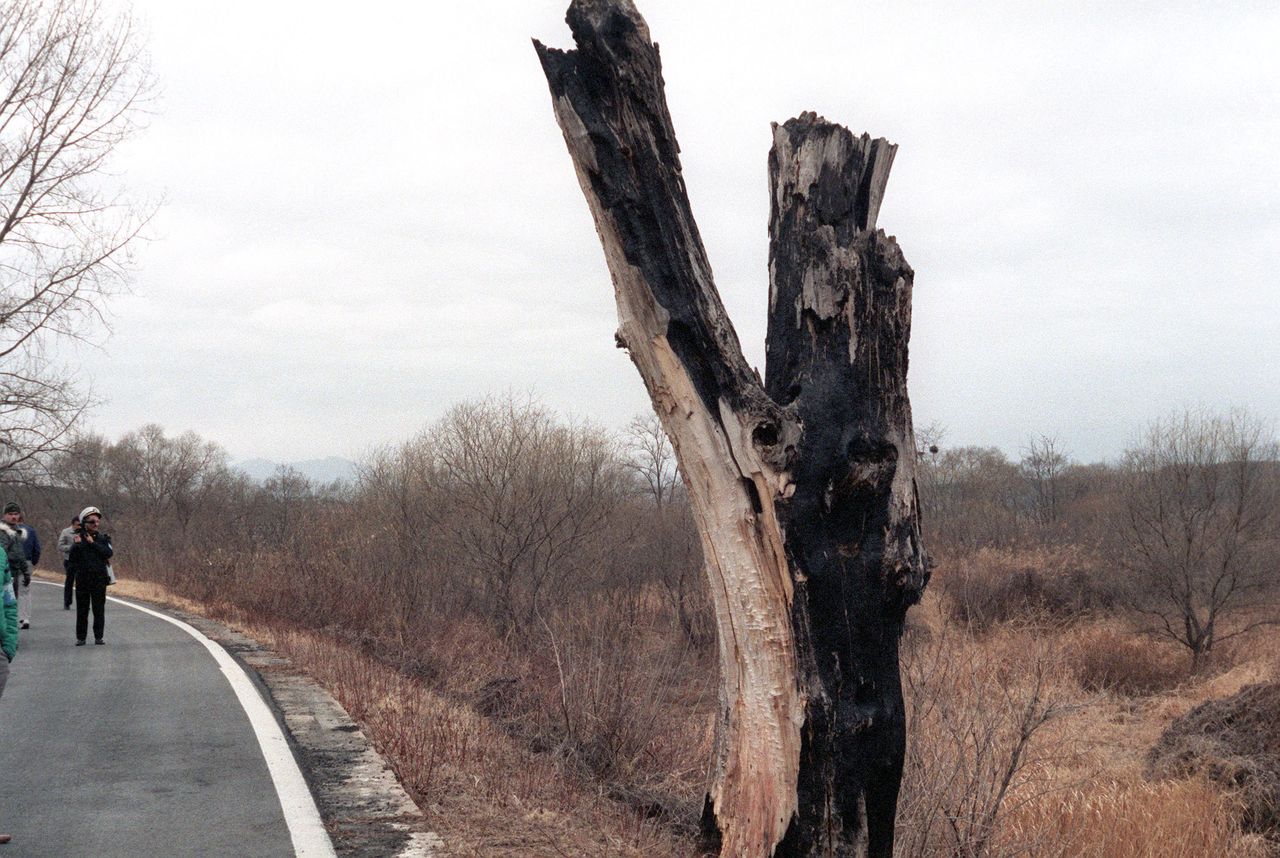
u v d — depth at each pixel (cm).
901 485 443
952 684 645
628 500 1875
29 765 677
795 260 446
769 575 433
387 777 643
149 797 600
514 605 1598
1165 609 2050
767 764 434
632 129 422
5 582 562
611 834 571
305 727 784
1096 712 1453
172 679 1009
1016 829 713
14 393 1830
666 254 429
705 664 1151
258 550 1900
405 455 1834
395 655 1232
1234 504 2045
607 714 800
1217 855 871
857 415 435
